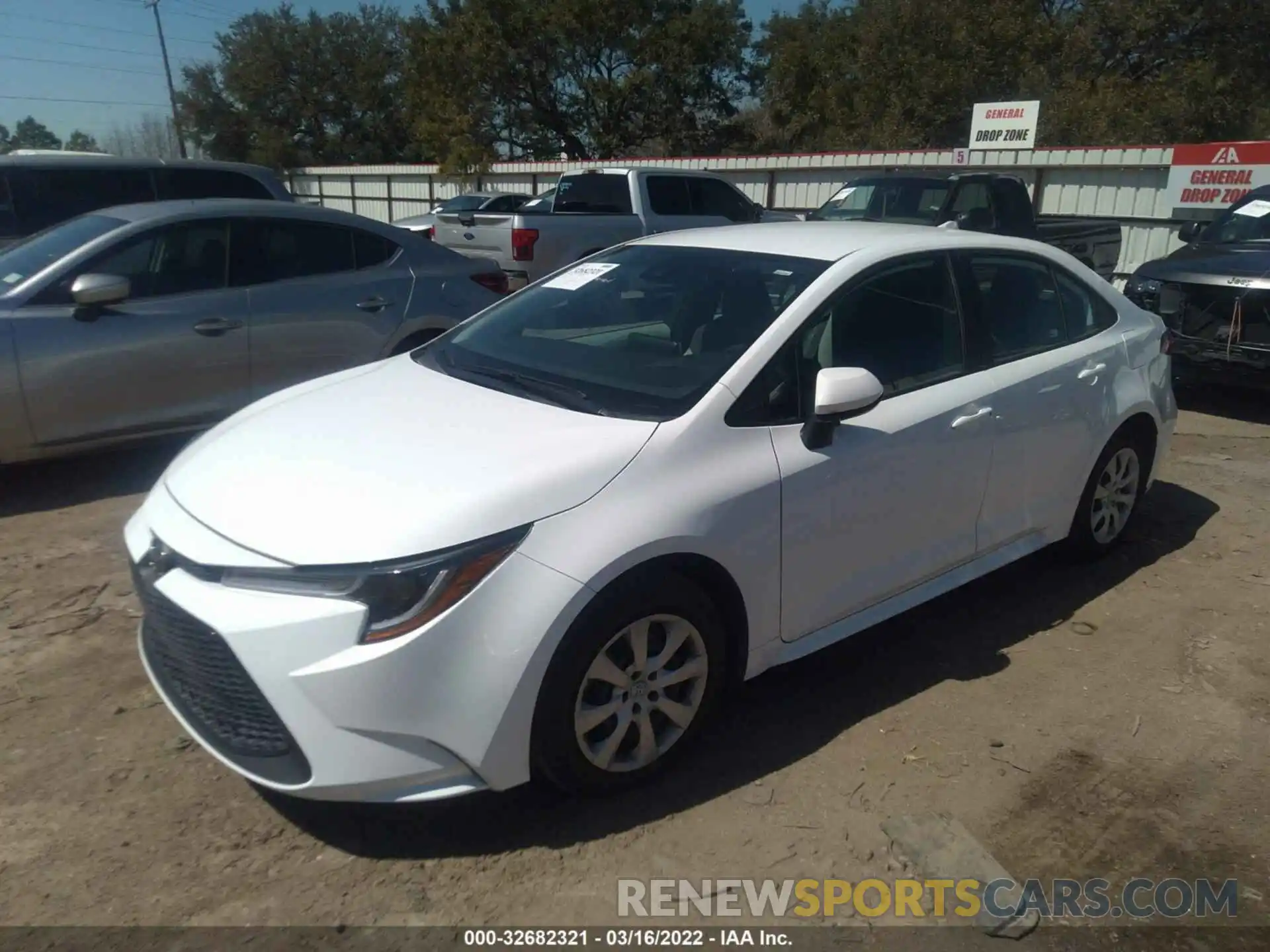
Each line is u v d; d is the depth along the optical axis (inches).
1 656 151.4
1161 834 117.3
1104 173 585.6
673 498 116.3
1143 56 1234.0
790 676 150.5
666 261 157.6
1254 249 311.3
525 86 1529.3
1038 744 134.2
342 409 136.6
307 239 249.4
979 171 633.0
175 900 104.2
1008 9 1128.8
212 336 229.3
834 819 118.3
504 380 141.3
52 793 120.3
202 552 109.0
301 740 102.1
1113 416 178.4
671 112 1540.4
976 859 112.3
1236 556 197.6
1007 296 165.6
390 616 101.6
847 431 134.9
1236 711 143.3
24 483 230.2
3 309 207.6
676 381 130.0
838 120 1325.0
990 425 153.3
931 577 153.8
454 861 110.5
